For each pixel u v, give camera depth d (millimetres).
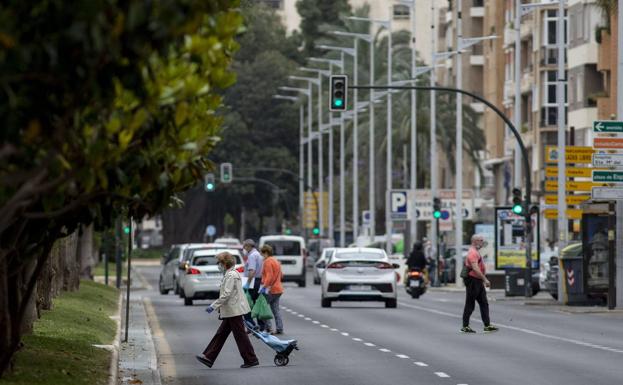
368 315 74438
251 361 43094
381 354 47875
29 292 29250
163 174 25016
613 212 77750
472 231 171500
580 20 137000
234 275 43062
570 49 139750
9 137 19938
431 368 42375
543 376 39625
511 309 81750
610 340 54562
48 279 55469
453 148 182875
